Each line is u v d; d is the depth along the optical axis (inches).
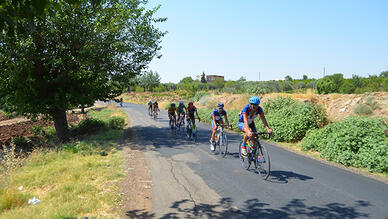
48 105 434.0
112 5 459.5
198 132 534.3
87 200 174.4
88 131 567.8
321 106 443.2
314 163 277.4
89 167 262.8
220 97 1031.0
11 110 414.9
